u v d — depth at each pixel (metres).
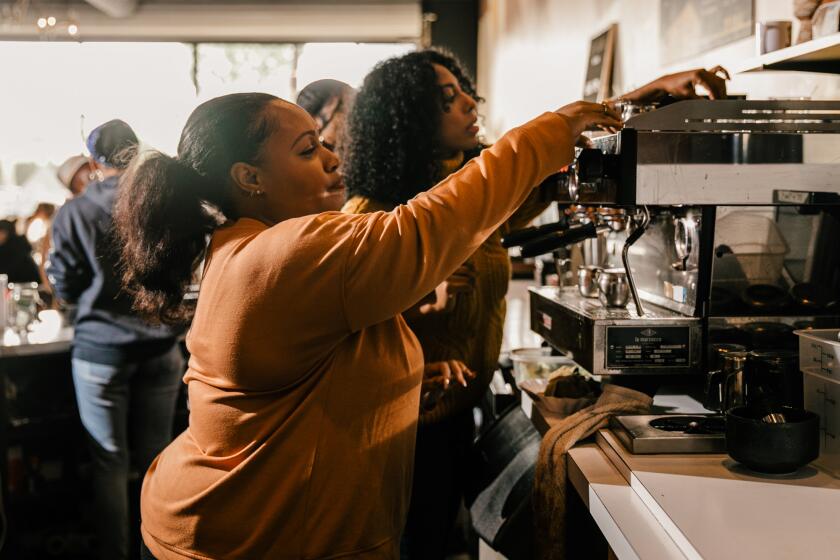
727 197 1.42
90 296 2.84
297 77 8.57
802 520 1.06
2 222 4.29
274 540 1.19
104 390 2.88
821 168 1.44
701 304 1.61
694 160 1.41
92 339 2.86
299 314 1.11
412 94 1.95
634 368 1.63
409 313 1.81
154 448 3.01
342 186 1.36
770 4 2.25
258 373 1.15
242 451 1.20
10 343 3.05
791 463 1.22
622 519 1.14
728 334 1.61
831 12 1.68
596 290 1.96
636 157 1.40
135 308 1.34
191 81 8.54
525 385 1.96
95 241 2.77
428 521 1.97
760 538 1.00
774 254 1.59
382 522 1.26
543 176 1.20
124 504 2.96
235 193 1.28
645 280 1.88
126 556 2.97
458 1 8.05
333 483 1.20
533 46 5.55
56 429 3.23
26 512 3.26
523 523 1.63
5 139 8.27
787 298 1.60
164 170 1.26
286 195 1.29
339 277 1.09
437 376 1.77
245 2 8.10
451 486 1.99
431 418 1.91
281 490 1.18
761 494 1.17
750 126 1.42
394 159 1.98
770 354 1.44
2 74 8.20
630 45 3.55
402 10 8.02
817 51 1.58
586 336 1.67
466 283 1.78
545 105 5.24
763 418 1.28
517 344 2.87
